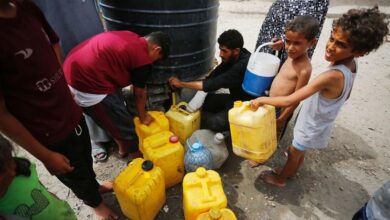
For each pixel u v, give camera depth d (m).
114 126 1.99
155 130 1.93
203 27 2.12
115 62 1.67
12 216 1.04
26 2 1.16
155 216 1.83
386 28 1.36
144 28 2.02
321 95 1.53
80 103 1.78
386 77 3.45
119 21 2.08
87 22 1.94
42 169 2.17
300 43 1.59
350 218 1.85
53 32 1.40
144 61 1.67
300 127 1.70
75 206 1.89
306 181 2.10
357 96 3.08
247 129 1.64
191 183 1.57
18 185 1.02
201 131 2.16
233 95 2.32
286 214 1.87
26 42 1.04
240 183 2.08
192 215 1.55
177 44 2.09
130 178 1.61
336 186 2.06
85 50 1.69
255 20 5.22
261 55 1.92
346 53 1.37
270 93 1.92
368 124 2.66
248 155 1.76
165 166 1.83
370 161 2.27
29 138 1.11
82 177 1.56
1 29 0.97
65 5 1.80
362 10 1.34
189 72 2.29
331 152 2.34
